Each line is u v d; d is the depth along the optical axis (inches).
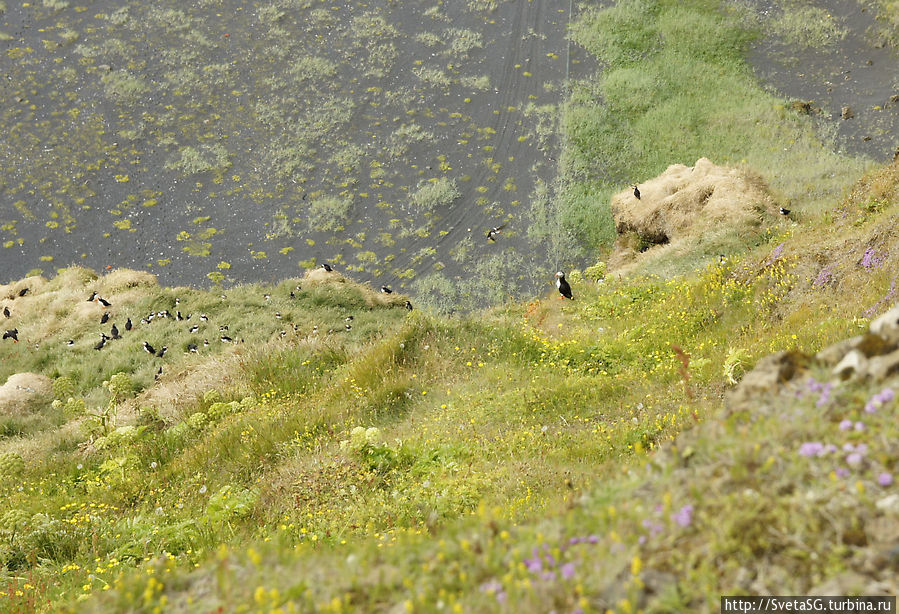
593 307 1521.9
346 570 322.7
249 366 1469.0
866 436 286.8
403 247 2967.5
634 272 1891.0
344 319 2196.1
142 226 3142.2
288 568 341.4
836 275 1108.5
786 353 359.6
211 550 628.4
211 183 3329.2
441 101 3690.9
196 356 1825.8
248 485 873.5
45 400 1744.6
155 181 3346.5
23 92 3791.8
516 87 3718.0
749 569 257.1
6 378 2001.7
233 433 1059.9
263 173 3368.6
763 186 2142.0
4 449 1408.7
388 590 302.5
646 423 777.6
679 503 295.6
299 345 1567.4
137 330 2128.4
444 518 610.5
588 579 267.6
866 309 933.8
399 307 2347.4
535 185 3181.6
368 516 656.4
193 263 2960.1
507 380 1071.0
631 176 3139.8
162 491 901.2
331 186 3292.3
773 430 311.0
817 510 268.1
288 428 1015.6
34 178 3366.1
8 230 3134.8
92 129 3609.7
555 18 4087.1
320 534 610.2
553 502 491.5
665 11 3981.3
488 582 288.0
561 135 3400.6
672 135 3282.5
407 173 3326.8
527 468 705.6
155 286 2485.2
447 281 2763.3
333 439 948.0
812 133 3105.3
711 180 2153.1
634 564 256.2
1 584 661.3
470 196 3179.1
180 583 358.0
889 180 1418.6
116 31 4146.2
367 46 4033.0
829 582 245.1
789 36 3695.9
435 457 789.2
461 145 3449.8
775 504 275.6
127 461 1018.7
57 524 784.3
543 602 262.5
